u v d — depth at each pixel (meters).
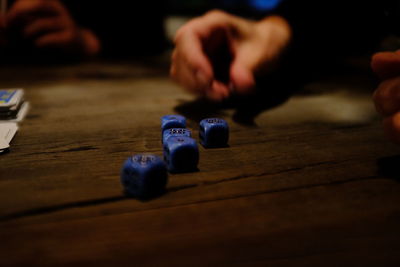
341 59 0.67
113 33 0.82
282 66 0.46
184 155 0.25
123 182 0.23
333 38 0.51
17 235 0.20
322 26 0.48
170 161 0.25
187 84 0.38
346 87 0.47
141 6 0.81
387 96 0.25
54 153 0.28
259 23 0.46
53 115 0.35
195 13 1.51
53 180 0.24
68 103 0.39
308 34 0.47
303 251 0.19
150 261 0.19
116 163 0.27
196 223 0.21
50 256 0.19
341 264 0.19
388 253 0.19
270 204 0.22
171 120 0.30
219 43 0.41
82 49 0.73
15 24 0.67
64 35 0.69
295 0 0.47
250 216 0.21
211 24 0.40
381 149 0.29
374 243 0.20
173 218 0.21
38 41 0.68
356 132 0.32
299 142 0.30
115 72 0.58
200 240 0.20
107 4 0.79
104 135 0.31
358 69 0.59
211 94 0.37
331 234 0.20
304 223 0.21
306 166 0.26
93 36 0.80
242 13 1.23
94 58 0.74
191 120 0.35
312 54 0.51
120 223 0.21
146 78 0.53
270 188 0.24
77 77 0.53
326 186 0.24
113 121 0.34
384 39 0.47
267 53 0.41
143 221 0.21
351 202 0.23
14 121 0.34
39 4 0.66
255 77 0.41
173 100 0.41
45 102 0.39
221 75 0.42
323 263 0.19
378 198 0.23
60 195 0.23
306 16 0.47
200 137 0.30
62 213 0.22
